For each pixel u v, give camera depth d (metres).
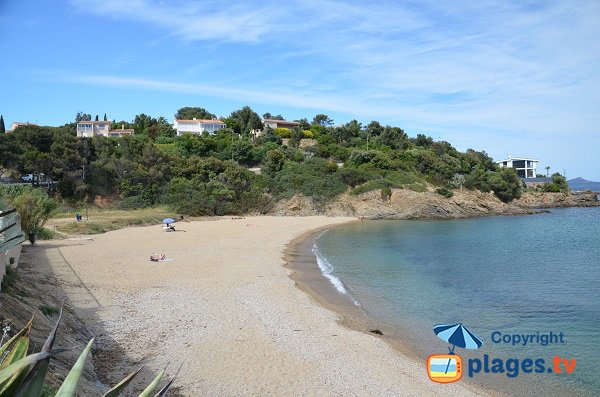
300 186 77.94
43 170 59.03
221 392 11.06
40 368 2.14
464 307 20.38
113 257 28.22
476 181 87.06
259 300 19.78
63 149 60.59
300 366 12.91
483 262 33.56
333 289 23.45
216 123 106.44
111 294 19.17
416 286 24.70
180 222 56.22
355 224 64.19
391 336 16.22
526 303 21.25
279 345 14.47
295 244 40.91
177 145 82.56
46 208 33.16
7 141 57.94
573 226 62.34
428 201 75.81
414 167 87.69
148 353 13.16
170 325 15.75
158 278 22.94
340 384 11.91
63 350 2.31
